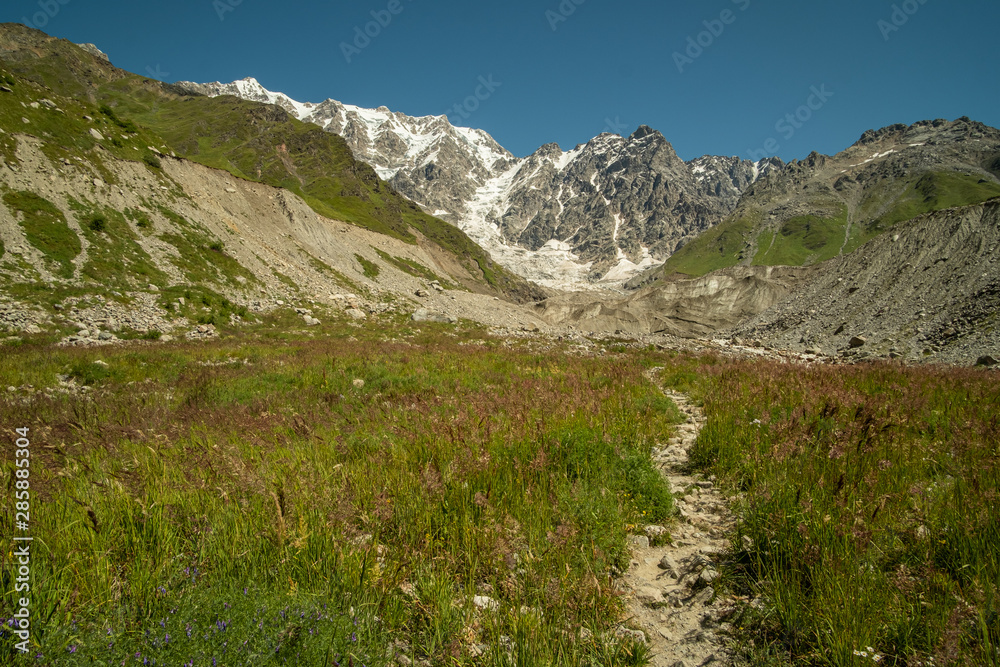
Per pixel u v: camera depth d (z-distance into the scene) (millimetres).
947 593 3812
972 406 9281
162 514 4781
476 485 5809
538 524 5133
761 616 3955
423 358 20344
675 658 3678
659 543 5461
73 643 3139
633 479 6539
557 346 34312
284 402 11250
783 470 6328
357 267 59062
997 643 3316
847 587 3920
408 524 5020
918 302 39812
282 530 4391
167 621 3293
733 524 5723
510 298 164375
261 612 3396
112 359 18094
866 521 4801
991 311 30281
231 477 5578
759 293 86062
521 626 3734
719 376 15531
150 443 7352
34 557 4004
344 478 5957
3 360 16750
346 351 22781
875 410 8211
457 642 3553
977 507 4844
